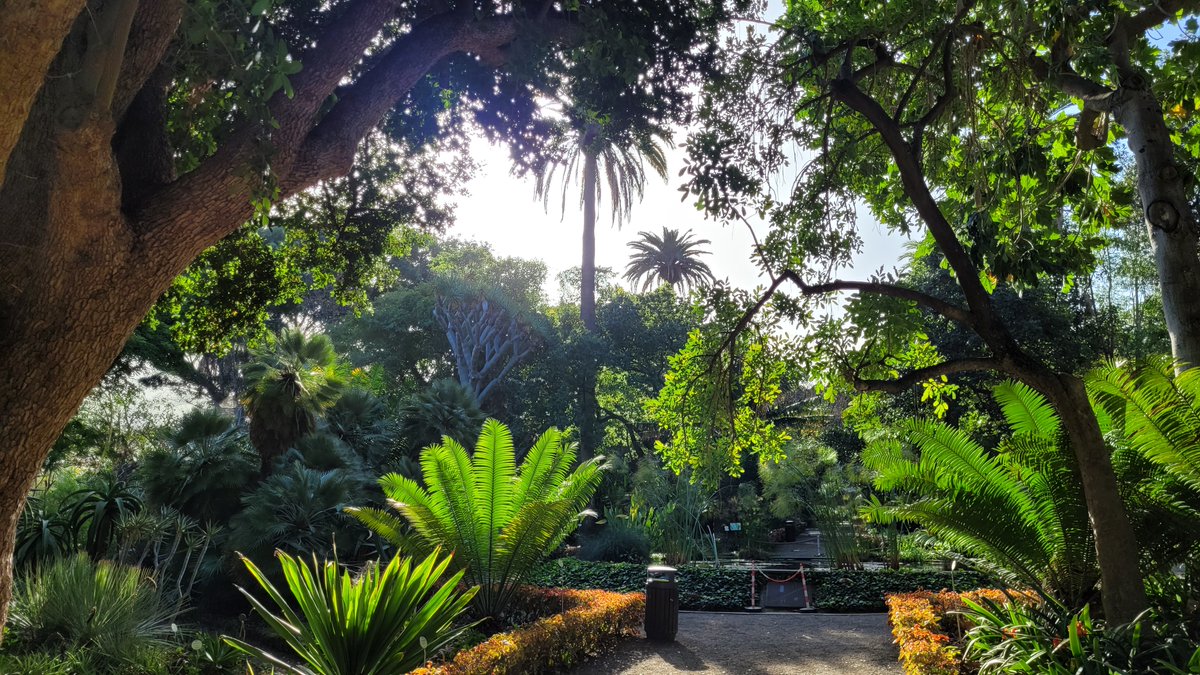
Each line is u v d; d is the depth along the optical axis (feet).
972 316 18.95
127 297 15.03
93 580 26.76
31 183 14.66
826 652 29.40
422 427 54.34
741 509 63.93
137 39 15.60
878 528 52.24
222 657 25.58
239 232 32.50
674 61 25.26
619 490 72.43
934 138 26.84
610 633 31.04
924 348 26.96
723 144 25.46
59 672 21.68
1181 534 19.66
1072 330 71.20
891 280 21.18
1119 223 26.89
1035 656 16.33
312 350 45.47
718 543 61.57
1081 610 19.24
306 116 18.39
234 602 35.55
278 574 34.19
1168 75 25.27
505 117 30.01
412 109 33.01
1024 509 22.08
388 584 17.11
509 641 22.61
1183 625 17.25
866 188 31.37
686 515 56.18
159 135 17.72
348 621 16.78
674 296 93.66
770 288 23.79
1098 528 17.56
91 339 14.70
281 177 18.30
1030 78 23.93
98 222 14.01
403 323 92.94
